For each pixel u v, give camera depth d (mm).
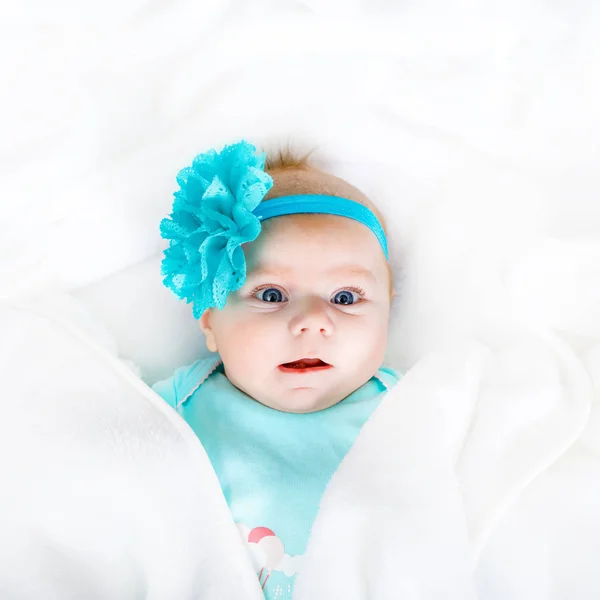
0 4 1460
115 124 1582
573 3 1482
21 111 1522
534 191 1615
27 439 1322
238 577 1199
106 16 1509
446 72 1588
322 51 1578
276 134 1659
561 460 1390
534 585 1257
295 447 1411
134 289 1673
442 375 1406
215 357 1656
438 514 1211
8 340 1452
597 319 1569
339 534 1196
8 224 1535
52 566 1238
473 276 1656
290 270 1439
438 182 1695
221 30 1552
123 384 1407
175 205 1418
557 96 1561
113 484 1266
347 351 1421
